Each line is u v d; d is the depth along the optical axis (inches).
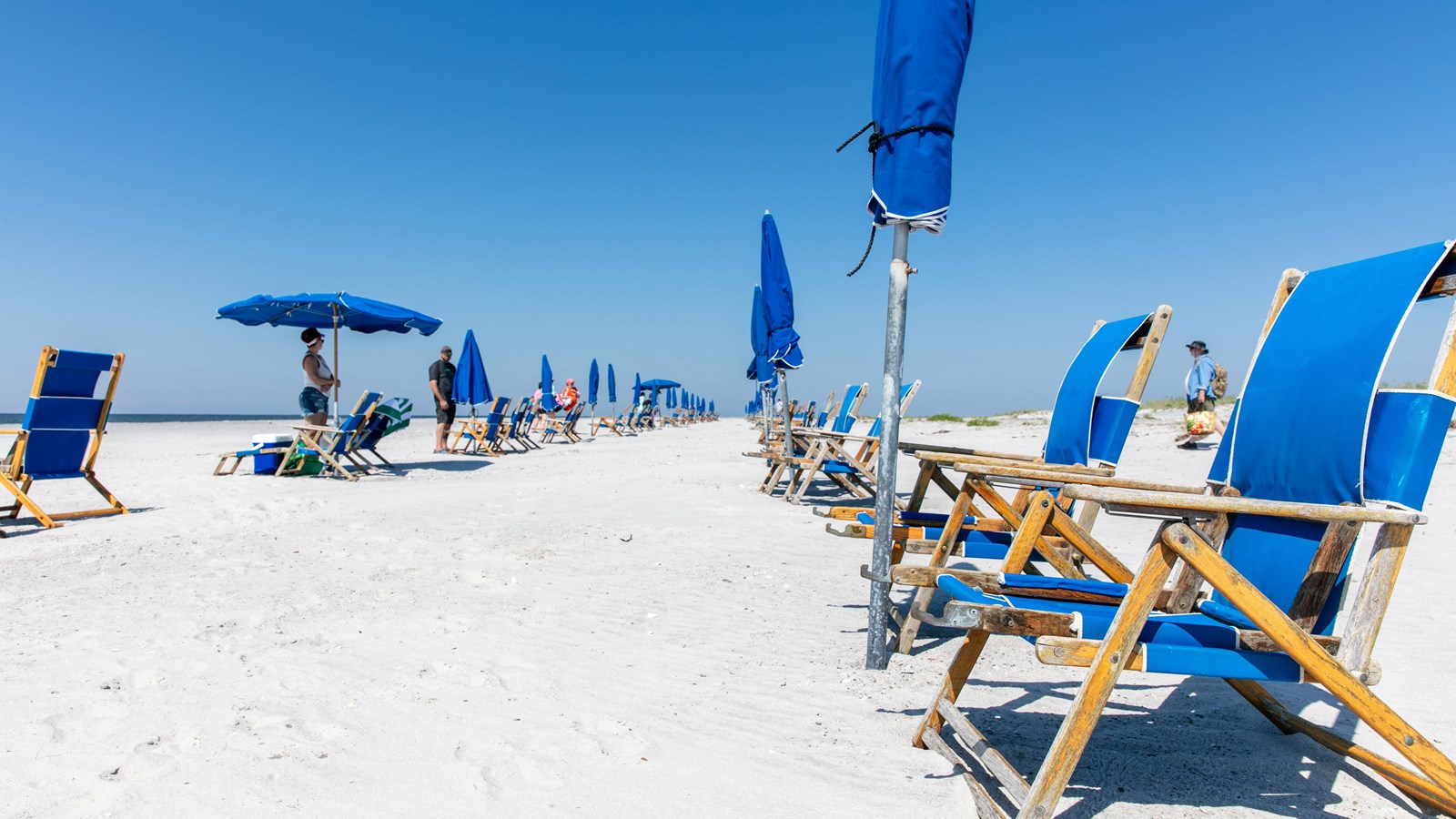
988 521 138.7
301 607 149.1
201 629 134.1
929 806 78.9
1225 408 669.9
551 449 658.2
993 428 782.5
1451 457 346.9
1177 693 111.4
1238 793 82.1
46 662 116.0
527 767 86.9
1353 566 199.5
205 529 228.8
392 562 188.2
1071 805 79.2
